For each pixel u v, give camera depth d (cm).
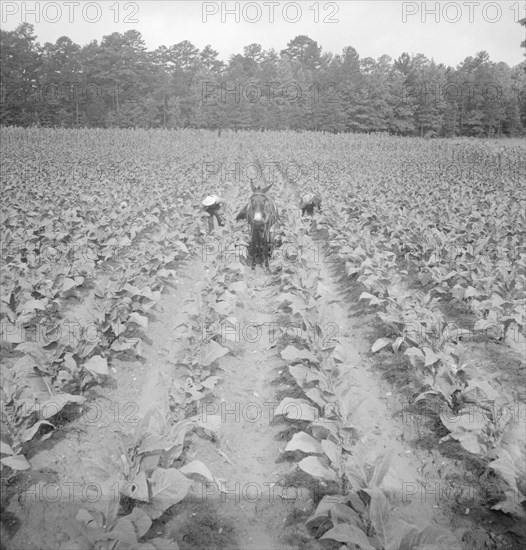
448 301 1093
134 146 4162
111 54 6631
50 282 992
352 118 7081
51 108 6512
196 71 7394
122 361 830
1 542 486
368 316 1030
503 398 690
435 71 8119
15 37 6781
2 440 559
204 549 490
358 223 1583
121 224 1476
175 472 503
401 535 407
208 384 702
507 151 4231
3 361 805
